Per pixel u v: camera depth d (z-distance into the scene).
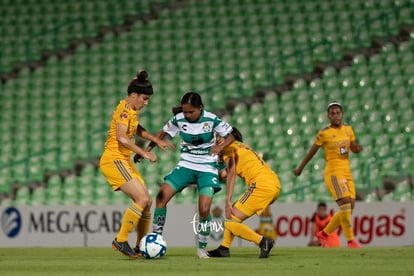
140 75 28.03
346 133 38.94
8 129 68.00
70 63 74.12
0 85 72.81
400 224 46.53
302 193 54.06
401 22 69.75
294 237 47.41
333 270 23.16
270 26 72.81
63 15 78.88
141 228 29.23
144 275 21.69
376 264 25.72
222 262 26.41
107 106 69.00
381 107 61.88
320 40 70.38
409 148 56.81
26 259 29.00
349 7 72.62
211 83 68.81
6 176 62.66
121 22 77.12
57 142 66.00
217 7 76.00
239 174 30.56
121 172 27.69
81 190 59.06
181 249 38.78
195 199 55.47
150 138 28.80
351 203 39.09
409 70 65.19
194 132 28.11
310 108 63.75
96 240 48.94
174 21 75.81
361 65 66.56
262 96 66.38
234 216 29.77
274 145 60.81
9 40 77.38
